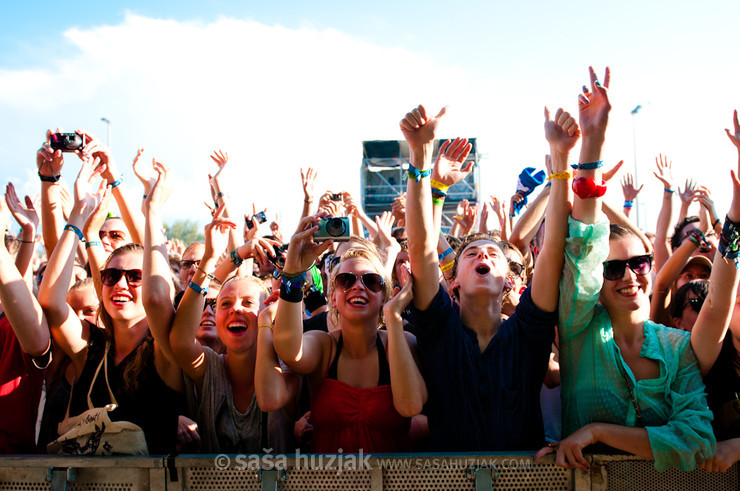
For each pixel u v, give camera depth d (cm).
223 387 295
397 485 242
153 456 246
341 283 279
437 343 270
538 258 261
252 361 295
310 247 258
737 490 246
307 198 489
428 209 261
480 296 281
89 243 335
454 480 241
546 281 255
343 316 278
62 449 262
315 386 284
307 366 269
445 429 262
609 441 239
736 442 247
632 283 258
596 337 259
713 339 248
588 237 238
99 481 246
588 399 256
